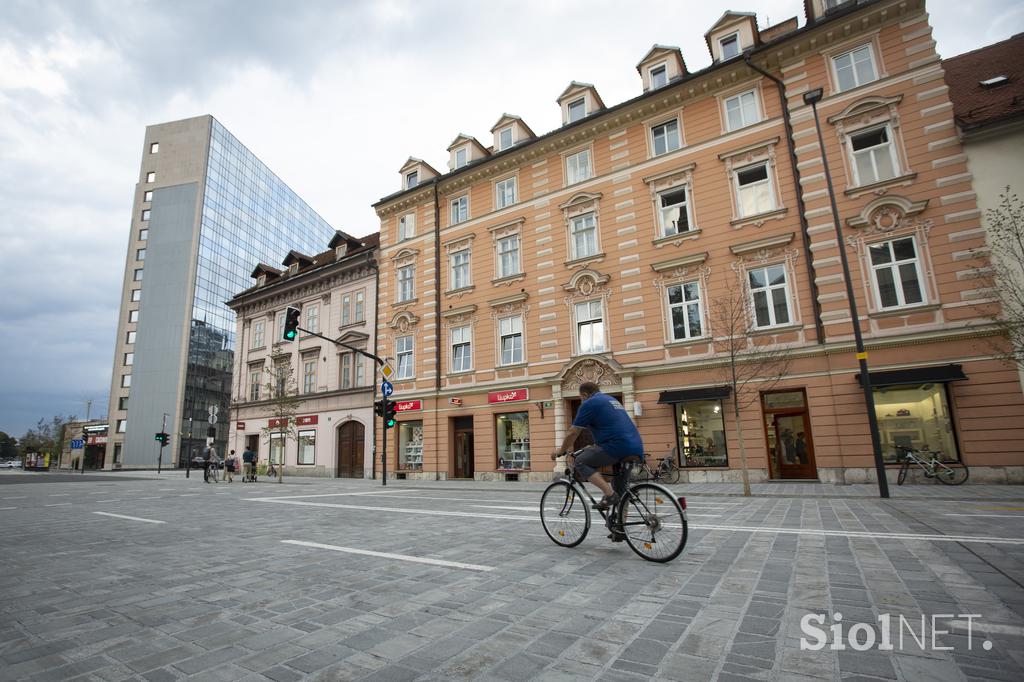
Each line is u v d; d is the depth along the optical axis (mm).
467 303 24125
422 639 3193
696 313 18234
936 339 14203
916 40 15805
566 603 3816
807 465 16016
